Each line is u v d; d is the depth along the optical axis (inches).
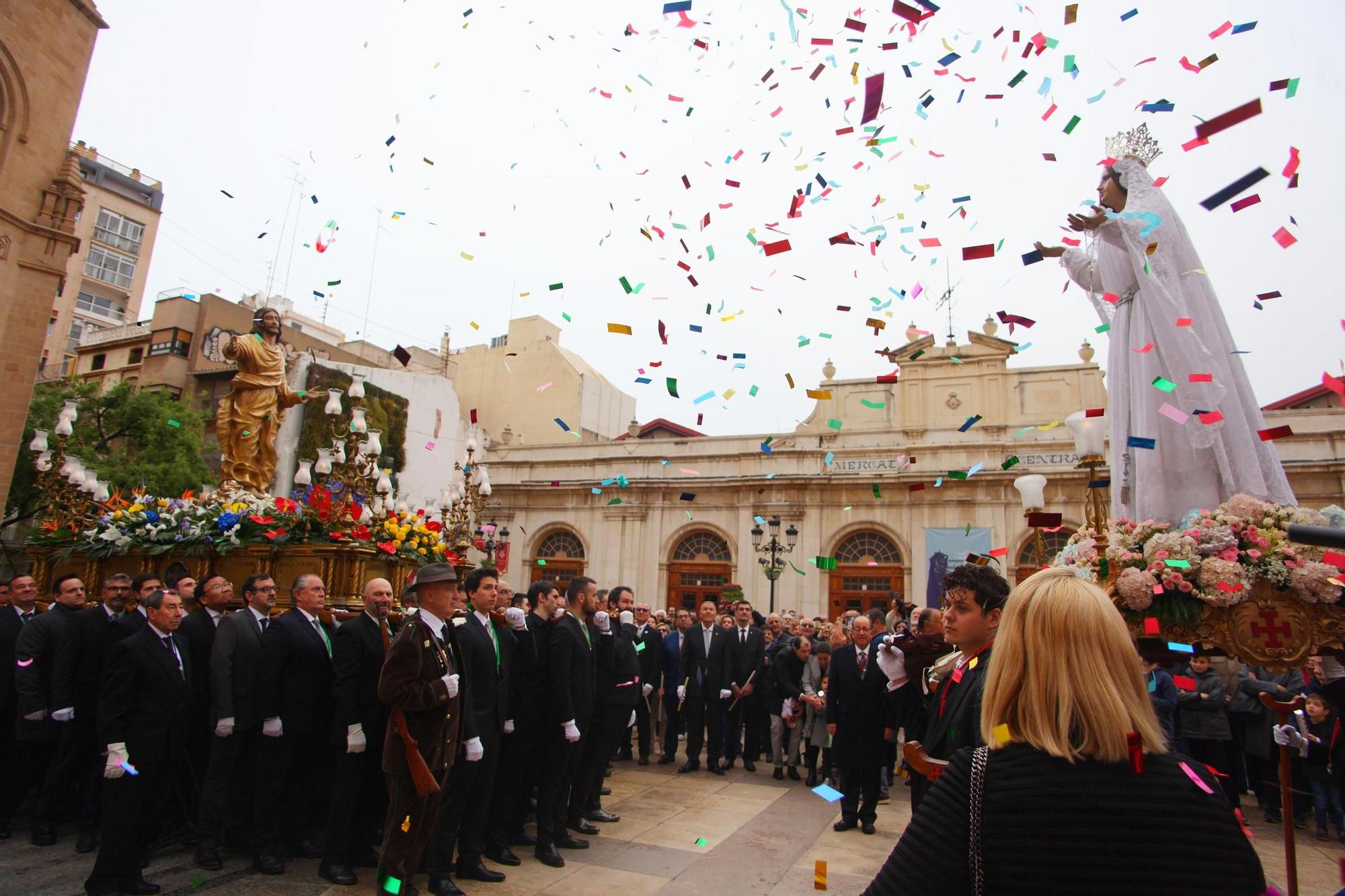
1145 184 187.5
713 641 394.9
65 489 355.3
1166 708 331.0
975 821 59.3
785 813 299.9
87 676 247.8
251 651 228.2
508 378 1380.4
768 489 1000.9
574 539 1100.5
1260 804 345.1
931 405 1006.4
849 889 210.5
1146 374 177.3
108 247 1642.5
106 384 1162.6
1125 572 152.6
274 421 414.3
